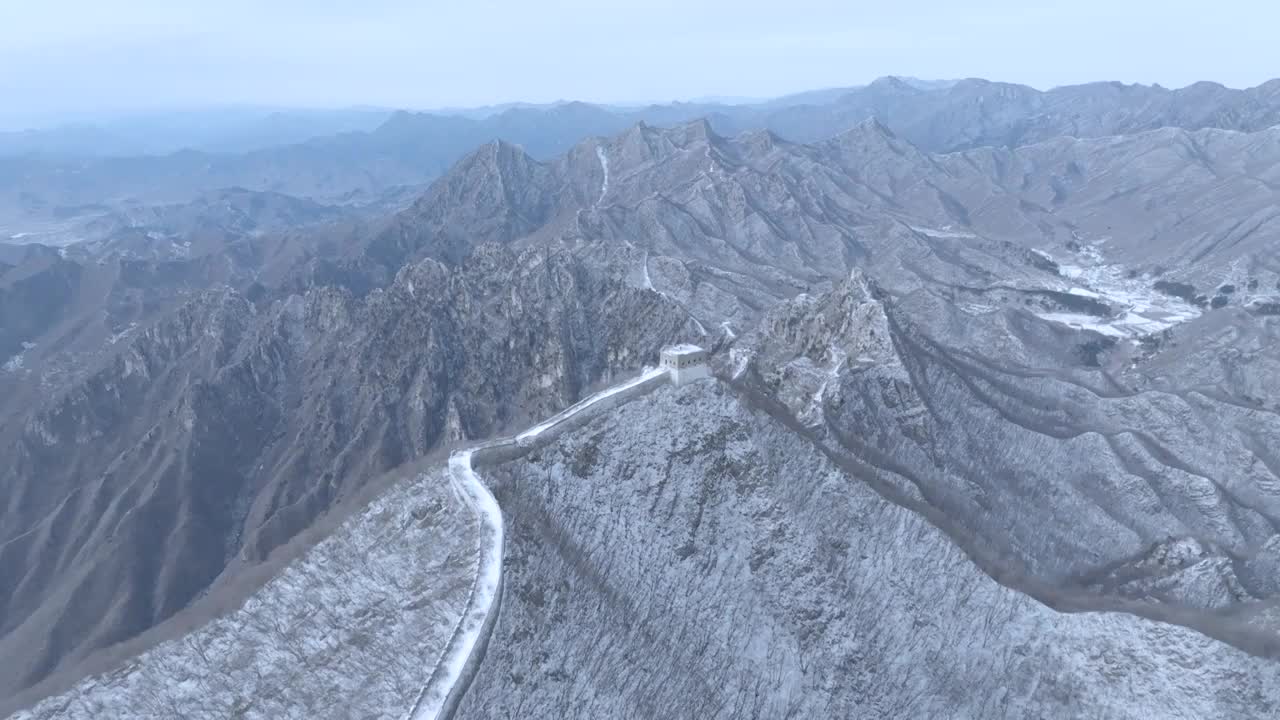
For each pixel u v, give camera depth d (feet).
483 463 308.60
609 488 316.60
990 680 315.17
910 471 413.80
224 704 250.37
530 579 274.36
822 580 323.57
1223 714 290.56
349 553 291.58
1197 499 463.42
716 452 338.13
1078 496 458.91
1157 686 301.63
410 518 296.71
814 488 343.26
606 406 342.23
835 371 456.86
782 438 352.69
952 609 326.65
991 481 451.53
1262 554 425.69
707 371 360.48
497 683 247.29
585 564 292.61
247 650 263.90
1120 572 418.72
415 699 237.25
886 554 335.06
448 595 263.70
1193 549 414.00
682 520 320.09
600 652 273.95
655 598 298.76
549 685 257.14
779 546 326.03
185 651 263.70
